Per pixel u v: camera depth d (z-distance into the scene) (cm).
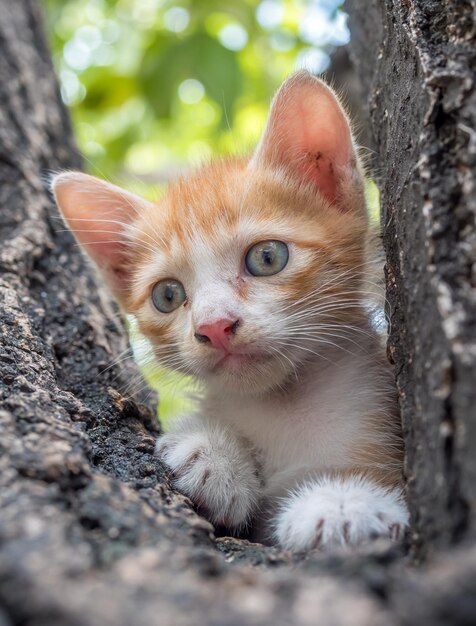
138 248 23
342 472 19
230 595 11
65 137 30
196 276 20
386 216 18
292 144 21
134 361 22
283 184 21
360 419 20
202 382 22
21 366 18
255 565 14
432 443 13
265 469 20
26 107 28
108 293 25
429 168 14
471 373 12
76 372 20
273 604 11
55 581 11
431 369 13
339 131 21
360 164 21
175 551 12
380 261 20
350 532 15
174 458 18
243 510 19
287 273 20
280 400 21
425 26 16
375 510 16
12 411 15
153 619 10
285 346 20
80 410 17
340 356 21
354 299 21
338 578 11
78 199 23
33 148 27
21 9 32
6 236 23
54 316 22
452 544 12
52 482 13
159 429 22
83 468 14
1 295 20
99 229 23
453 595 10
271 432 20
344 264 20
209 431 20
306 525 16
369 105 22
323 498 16
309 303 20
